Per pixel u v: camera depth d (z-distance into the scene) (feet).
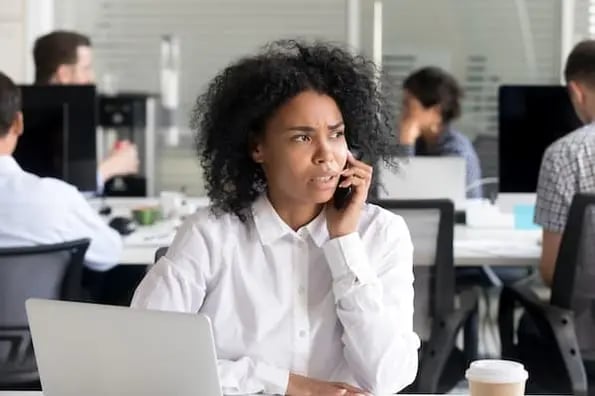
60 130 13.35
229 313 6.28
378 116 6.54
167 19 21.48
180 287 6.24
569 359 10.39
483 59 21.36
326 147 6.06
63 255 10.41
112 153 16.49
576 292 10.50
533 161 13.12
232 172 6.36
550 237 11.25
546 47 21.26
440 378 10.67
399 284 6.41
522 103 13.08
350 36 21.47
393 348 6.16
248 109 6.15
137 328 4.84
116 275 13.48
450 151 16.31
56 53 16.05
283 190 6.18
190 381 4.86
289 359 6.24
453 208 10.44
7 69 21.04
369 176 6.31
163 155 21.26
